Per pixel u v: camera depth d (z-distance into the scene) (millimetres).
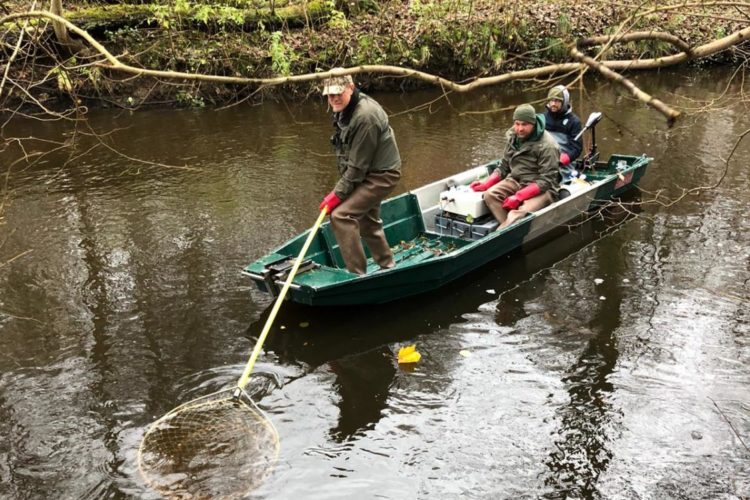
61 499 3490
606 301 5402
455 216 6461
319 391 4363
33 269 6125
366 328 5059
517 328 5055
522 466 3725
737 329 4957
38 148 9797
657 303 5348
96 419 4105
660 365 4566
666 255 6148
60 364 4672
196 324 5145
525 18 13305
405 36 13023
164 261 6238
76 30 3482
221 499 3479
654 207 7250
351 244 5121
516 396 4293
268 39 12422
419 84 13156
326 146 9867
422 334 4992
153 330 5078
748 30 3064
